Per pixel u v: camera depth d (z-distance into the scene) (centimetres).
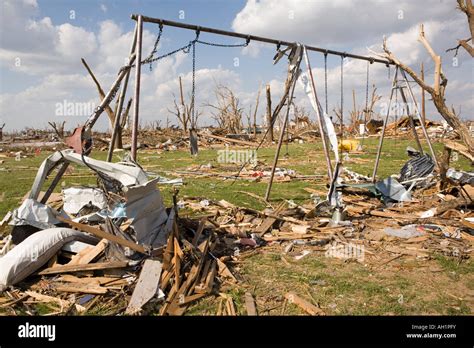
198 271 586
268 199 1250
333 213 948
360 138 4025
